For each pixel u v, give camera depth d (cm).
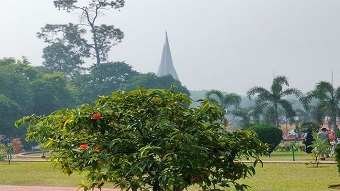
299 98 5228
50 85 8731
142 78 9762
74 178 2062
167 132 832
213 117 866
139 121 843
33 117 931
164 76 9944
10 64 9406
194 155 807
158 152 793
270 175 2095
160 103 853
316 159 2489
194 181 820
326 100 5331
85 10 11788
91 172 873
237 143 856
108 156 828
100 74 10200
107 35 11900
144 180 839
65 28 11912
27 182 1970
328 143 3078
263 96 5219
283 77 5238
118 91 860
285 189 1648
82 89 10200
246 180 1909
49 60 11956
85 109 847
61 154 874
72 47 11969
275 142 3672
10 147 3516
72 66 11994
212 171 852
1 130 7412
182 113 852
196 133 823
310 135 3831
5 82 8094
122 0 11800
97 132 852
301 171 2252
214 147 843
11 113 7519
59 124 859
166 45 18350
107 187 1714
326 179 1933
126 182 838
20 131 7562
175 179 782
